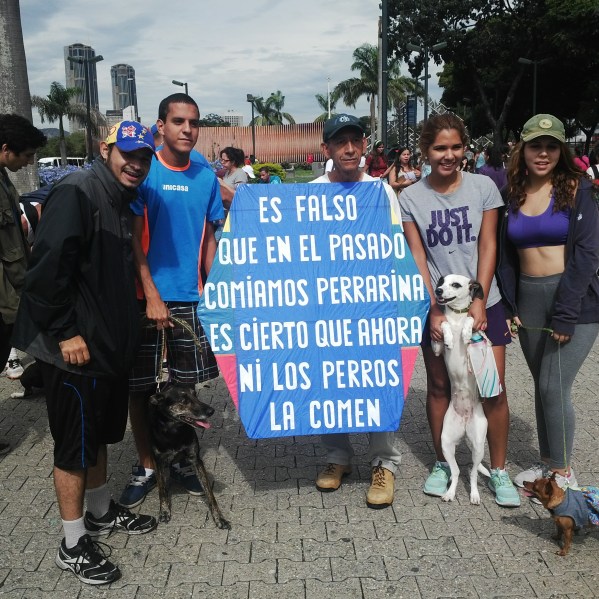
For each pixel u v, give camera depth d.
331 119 3.76
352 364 3.81
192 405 3.55
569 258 3.60
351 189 3.80
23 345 3.13
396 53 39.16
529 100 45.84
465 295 3.68
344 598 3.01
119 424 3.47
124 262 3.19
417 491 4.04
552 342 3.71
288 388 3.79
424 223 3.80
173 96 3.69
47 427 5.16
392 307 3.81
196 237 3.85
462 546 3.41
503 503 3.80
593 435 4.75
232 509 3.85
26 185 8.36
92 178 3.08
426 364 4.00
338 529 3.60
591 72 41.34
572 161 3.57
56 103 48.94
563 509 3.23
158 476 3.70
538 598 2.99
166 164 3.79
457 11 37.53
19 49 7.70
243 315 3.77
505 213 3.81
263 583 3.13
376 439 3.87
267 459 4.55
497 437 3.88
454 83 48.22
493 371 3.67
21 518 3.78
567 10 35.66
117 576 3.17
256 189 3.77
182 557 3.36
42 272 2.91
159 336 3.82
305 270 3.79
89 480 3.52
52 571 3.27
